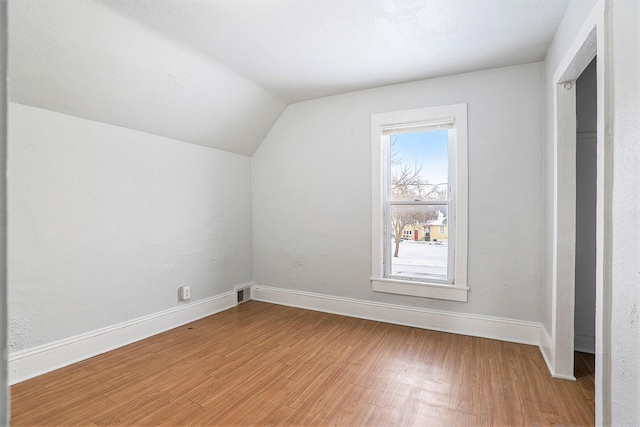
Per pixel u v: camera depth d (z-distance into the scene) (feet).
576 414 5.83
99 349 8.20
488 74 9.21
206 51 8.18
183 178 10.44
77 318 7.81
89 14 6.27
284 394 6.49
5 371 0.93
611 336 3.78
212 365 7.64
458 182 9.50
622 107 3.59
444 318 9.78
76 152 7.77
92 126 8.07
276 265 12.70
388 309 10.59
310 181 11.90
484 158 9.25
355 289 11.16
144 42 7.34
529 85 8.78
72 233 7.72
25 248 6.94
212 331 9.76
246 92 10.46
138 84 8.04
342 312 11.36
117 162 8.63
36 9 5.74
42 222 7.20
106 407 6.03
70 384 6.77
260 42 7.79
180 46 7.88
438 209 10.09
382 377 7.13
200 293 11.04
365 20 6.93
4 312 0.93
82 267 7.91
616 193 3.70
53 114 7.34
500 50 8.14
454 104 9.58
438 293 9.84
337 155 11.37
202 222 11.11
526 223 8.84
